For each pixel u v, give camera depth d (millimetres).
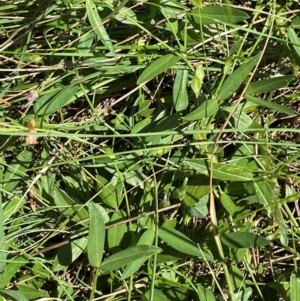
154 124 374
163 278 361
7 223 371
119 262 317
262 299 351
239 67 341
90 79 376
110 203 364
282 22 375
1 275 341
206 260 340
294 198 336
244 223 368
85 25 379
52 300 368
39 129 341
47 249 362
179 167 367
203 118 360
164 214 377
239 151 375
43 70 375
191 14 355
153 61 363
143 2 356
